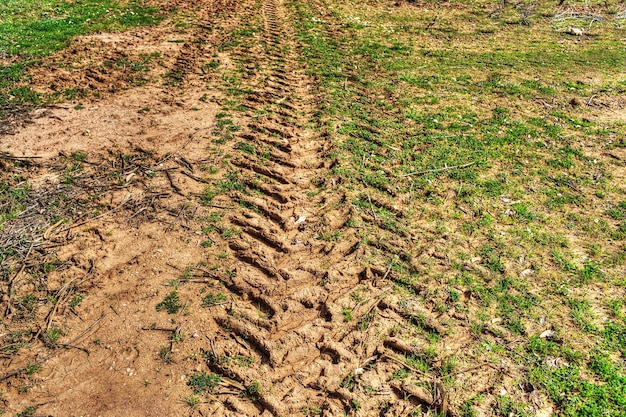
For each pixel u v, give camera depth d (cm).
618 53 1147
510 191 578
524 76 970
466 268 456
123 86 816
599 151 682
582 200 565
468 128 731
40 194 523
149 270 439
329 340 384
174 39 1077
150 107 744
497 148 674
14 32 1025
